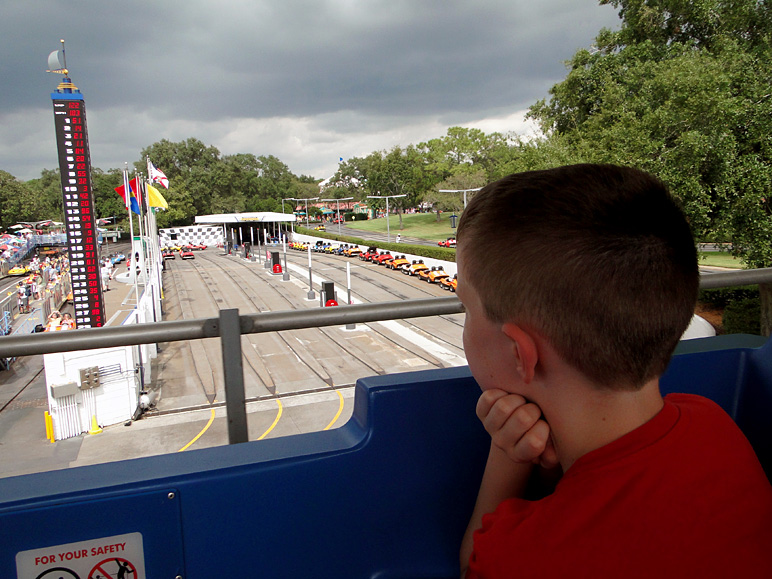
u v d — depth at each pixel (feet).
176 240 388.78
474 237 2.17
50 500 2.91
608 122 70.69
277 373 72.02
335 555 3.51
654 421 2.05
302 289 159.94
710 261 111.65
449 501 3.68
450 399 3.56
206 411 54.13
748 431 4.02
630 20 91.86
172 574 3.20
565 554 1.88
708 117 46.70
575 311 1.86
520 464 2.63
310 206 508.12
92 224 84.48
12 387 65.51
